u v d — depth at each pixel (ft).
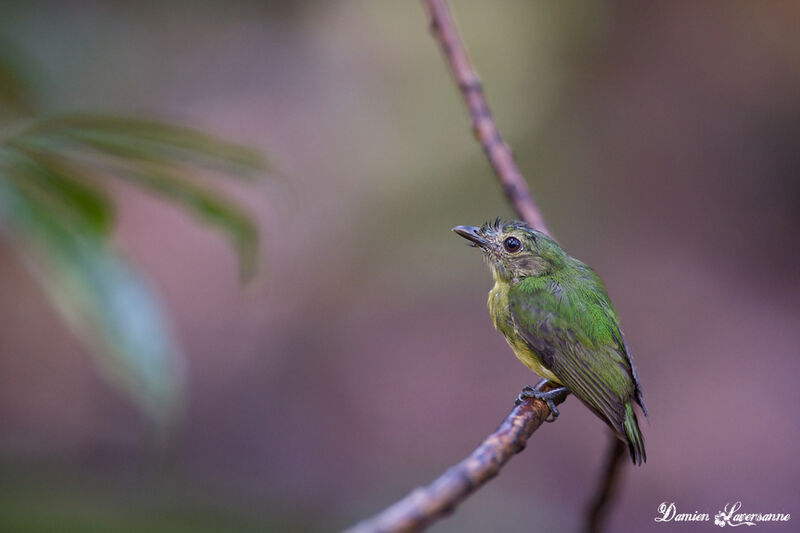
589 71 47.98
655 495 33.91
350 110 46.70
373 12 47.98
